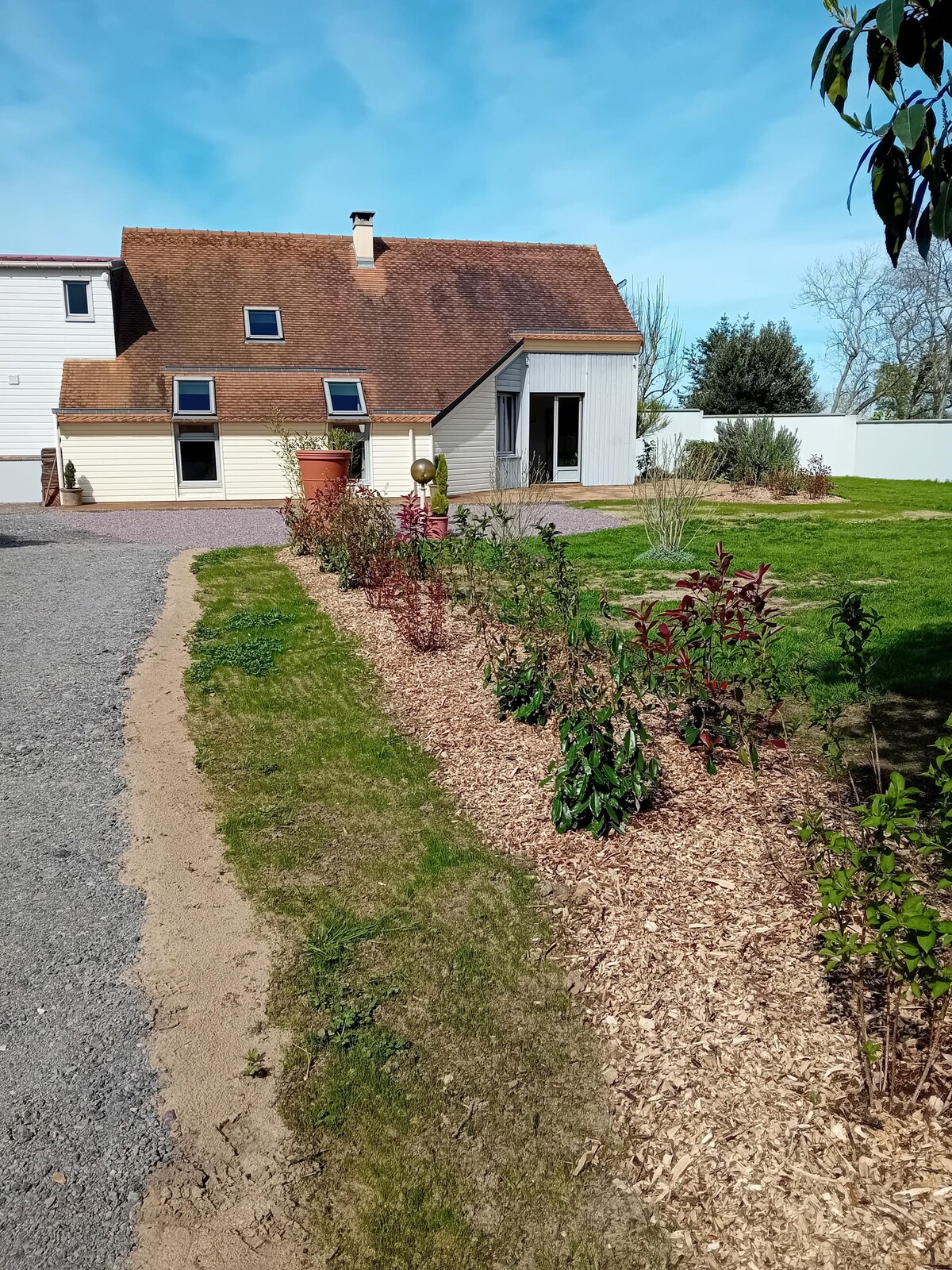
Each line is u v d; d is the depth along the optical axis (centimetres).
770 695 528
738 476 2252
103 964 354
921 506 1847
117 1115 280
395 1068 299
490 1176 258
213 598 983
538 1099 284
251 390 2023
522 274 2458
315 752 562
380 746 566
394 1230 243
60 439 1930
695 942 345
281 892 405
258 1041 313
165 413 1938
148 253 2266
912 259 3800
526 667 577
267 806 488
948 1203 227
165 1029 318
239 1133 274
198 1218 246
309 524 1191
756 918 354
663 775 481
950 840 279
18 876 417
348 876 418
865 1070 264
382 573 921
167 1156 265
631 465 2389
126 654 764
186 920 384
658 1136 265
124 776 527
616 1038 306
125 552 1298
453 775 518
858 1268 217
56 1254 235
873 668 652
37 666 727
